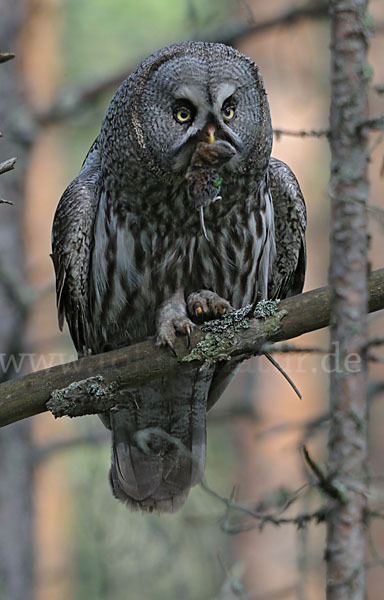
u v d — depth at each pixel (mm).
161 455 11000
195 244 10078
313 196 21406
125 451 11000
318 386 20031
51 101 17969
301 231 10734
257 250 10320
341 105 6898
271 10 19906
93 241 10414
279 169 10672
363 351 6668
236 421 19672
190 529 15836
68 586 19750
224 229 10078
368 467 6652
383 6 19078
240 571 10242
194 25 16406
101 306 10508
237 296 10469
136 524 16609
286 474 19844
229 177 9750
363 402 6652
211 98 9383
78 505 19922
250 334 8578
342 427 6637
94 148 11125
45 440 18703
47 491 20500
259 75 9789
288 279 11078
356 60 6902
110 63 24094
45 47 18984
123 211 10031
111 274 10250
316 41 19938
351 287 6727
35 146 18234
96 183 10516
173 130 9539
